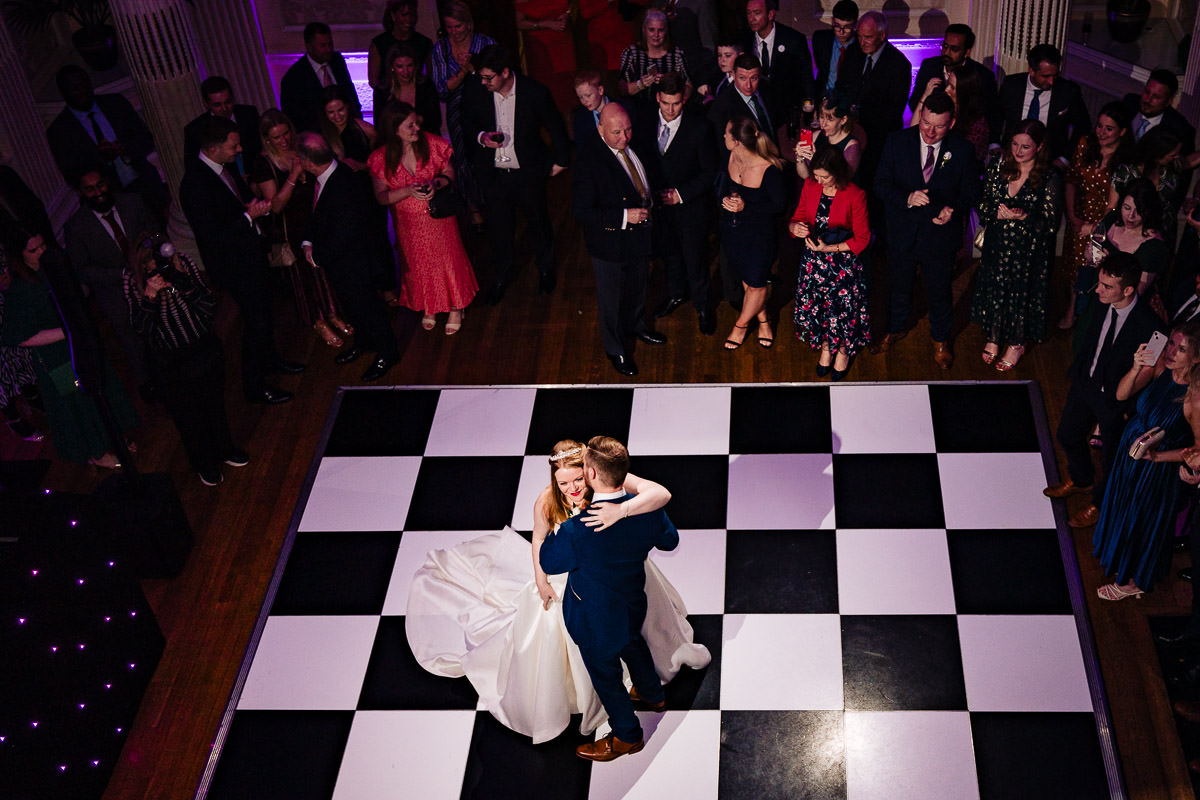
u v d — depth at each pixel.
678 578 4.76
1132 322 4.20
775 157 5.25
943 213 5.23
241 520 5.27
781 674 4.36
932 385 5.62
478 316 6.39
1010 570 4.68
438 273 6.07
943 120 5.00
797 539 4.88
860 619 4.54
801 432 5.42
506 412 5.71
